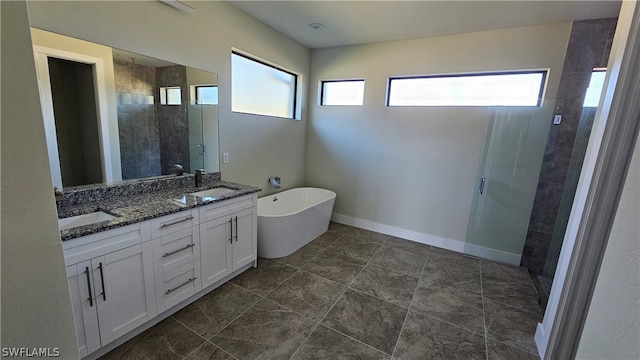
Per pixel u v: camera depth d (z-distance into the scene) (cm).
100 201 192
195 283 203
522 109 274
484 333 190
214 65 257
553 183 270
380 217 371
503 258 298
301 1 243
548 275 227
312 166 416
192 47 237
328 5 246
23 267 37
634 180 57
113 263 151
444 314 209
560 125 261
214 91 262
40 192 38
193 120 249
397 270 272
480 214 307
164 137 229
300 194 400
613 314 57
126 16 191
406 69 328
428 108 322
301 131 398
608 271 63
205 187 249
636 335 48
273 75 347
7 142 34
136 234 160
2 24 32
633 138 103
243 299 215
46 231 39
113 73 192
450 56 302
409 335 185
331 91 393
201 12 240
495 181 296
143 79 208
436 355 170
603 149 109
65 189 176
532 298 233
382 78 344
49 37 160
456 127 309
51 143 168
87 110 182
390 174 357
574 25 246
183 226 188
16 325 37
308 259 288
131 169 212
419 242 345
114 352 159
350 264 281
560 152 264
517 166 283
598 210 110
